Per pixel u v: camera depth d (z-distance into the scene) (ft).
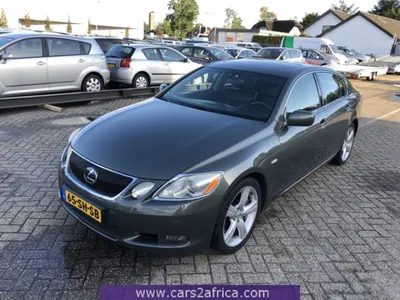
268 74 13.38
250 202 10.69
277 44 137.69
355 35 134.92
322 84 14.98
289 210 13.20
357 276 9.80
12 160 16.15
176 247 8.96
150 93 34.04
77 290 8.74
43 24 124.36
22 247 10.12
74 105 28.84
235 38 163.43
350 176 16.94
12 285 8.74
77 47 29.19
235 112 12.06
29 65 25.95
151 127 10.82
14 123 22.20
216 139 10.16
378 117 32.09
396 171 17.99
